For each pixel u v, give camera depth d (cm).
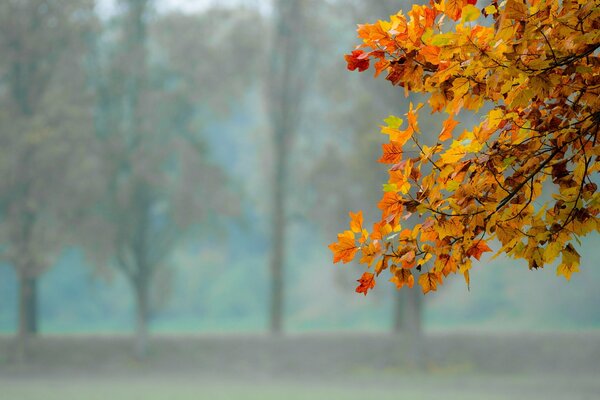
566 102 480
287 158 6325
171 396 4103
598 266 8062
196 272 10525
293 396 4059
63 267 10400
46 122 5800
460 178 465
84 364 5703
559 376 4822
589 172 480
